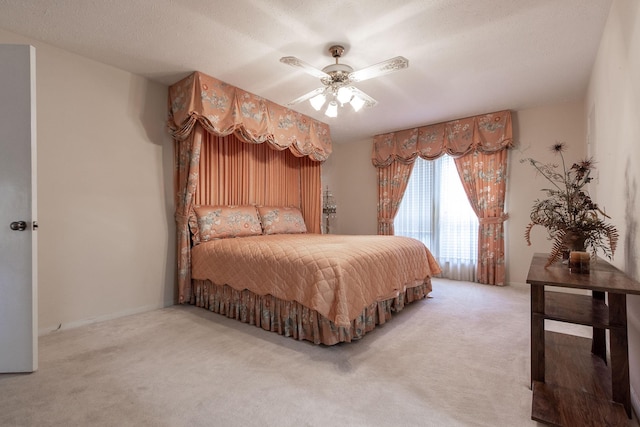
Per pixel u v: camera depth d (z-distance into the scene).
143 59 2.65
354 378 1.75
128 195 2.86
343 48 2.46
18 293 1.79
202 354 2.05
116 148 2.79
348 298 2.10
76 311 2.53
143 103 2.98
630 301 1.65
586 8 1.97
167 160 3.15
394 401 1.54
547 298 1.83
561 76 2.95
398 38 2.32
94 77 2.65
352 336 2.23
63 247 2.47
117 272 2.78
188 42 2.39
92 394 1.58
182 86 3.02
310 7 1.98
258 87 3.24
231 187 3.79
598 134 2.59
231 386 1.67
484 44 2.40
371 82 3.09
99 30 2.22
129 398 1.55
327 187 5.44
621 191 1.85
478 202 4.11
